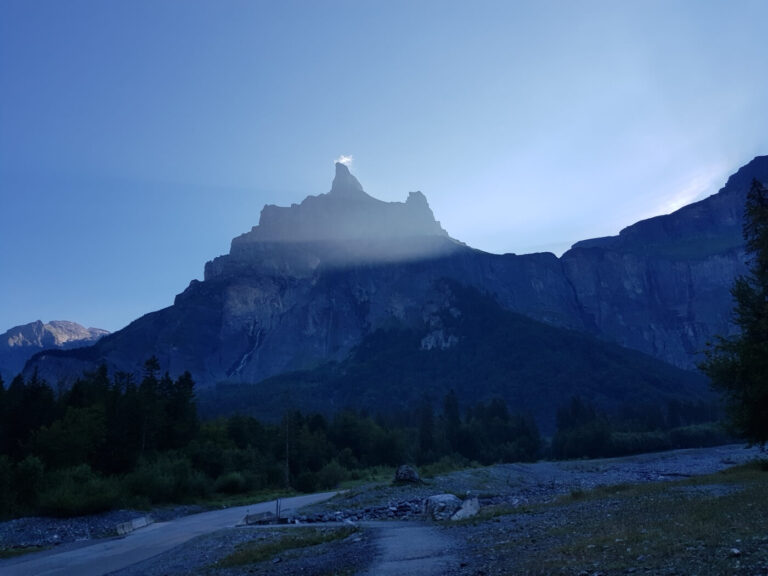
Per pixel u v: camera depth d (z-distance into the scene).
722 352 49.81
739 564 14.41
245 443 131.38
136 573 31.11
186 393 127.44
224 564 29.64
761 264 49.91
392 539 32.72
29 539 49.16
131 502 70.88
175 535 48.03
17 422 88.12
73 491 62.81
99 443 87.25
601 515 31.25
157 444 108.25
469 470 111.19
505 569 19.03
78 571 34.19
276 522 51.66
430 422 190.00
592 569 16.53
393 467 155.62
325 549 31.33
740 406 49.09
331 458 145.75
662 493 39.59
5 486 60.28
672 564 15.59
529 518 36.22
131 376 129.50
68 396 105.69
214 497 89.25
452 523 39.34
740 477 44.97
